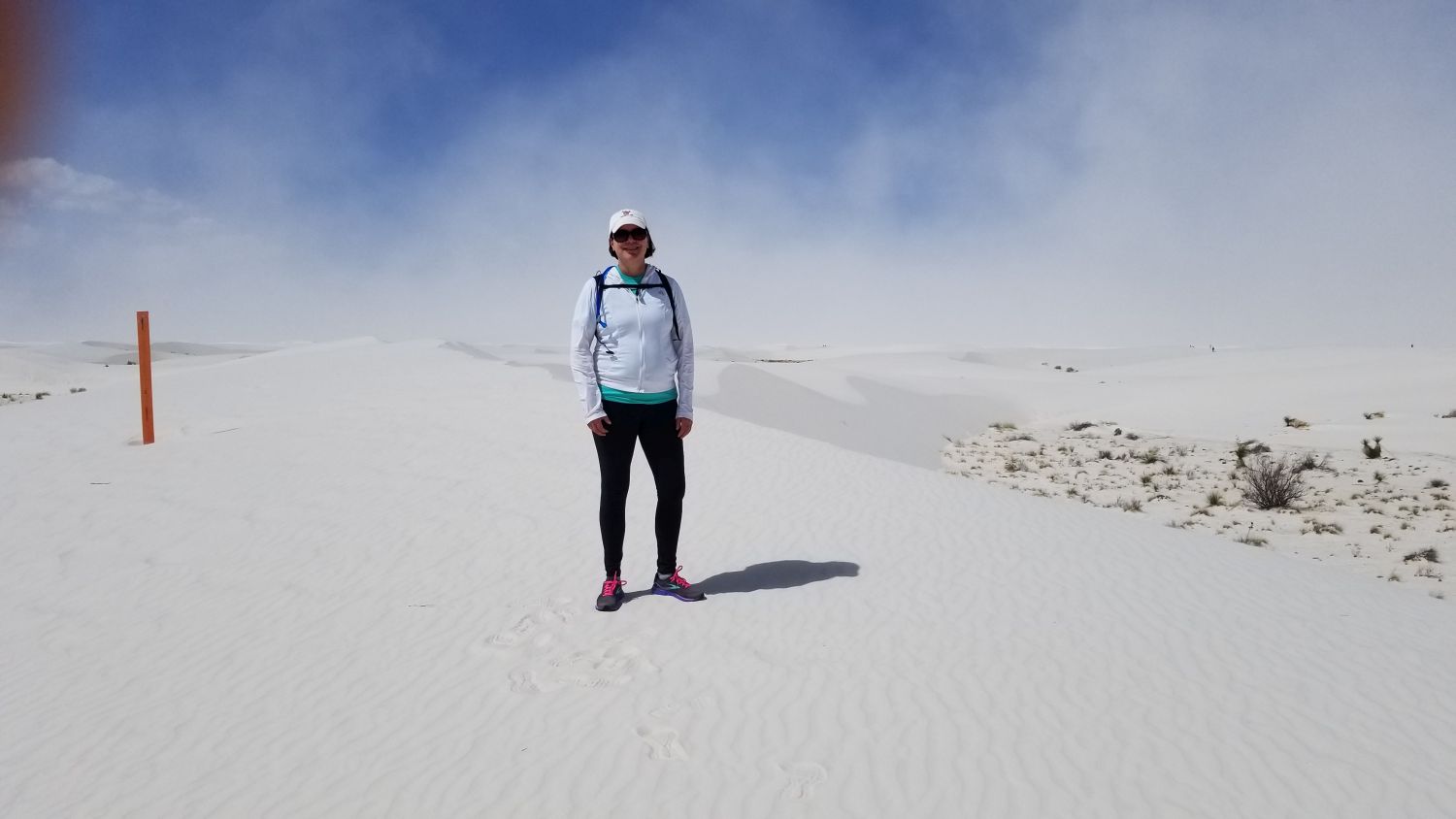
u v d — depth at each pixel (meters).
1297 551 13.24
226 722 4.95
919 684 4.93
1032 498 11.28
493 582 7.21
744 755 4.21
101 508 10.50
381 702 5.06
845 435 29.66
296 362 37.34
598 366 6.11
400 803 3.98
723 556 7.79
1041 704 4.70
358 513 9.85
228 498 10.82
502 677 5.26
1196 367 66.69
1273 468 20.52
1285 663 5.29
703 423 16.98
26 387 58.41
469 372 29.41
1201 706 4.68
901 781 3.96
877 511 9.69
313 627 6.42
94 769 4.50
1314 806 3.77
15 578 8.02
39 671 5.89
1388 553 12.98
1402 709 4.68
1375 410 32.34
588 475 11.73
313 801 4.06
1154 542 8.45
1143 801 3.80
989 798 3.83
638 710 4.70
